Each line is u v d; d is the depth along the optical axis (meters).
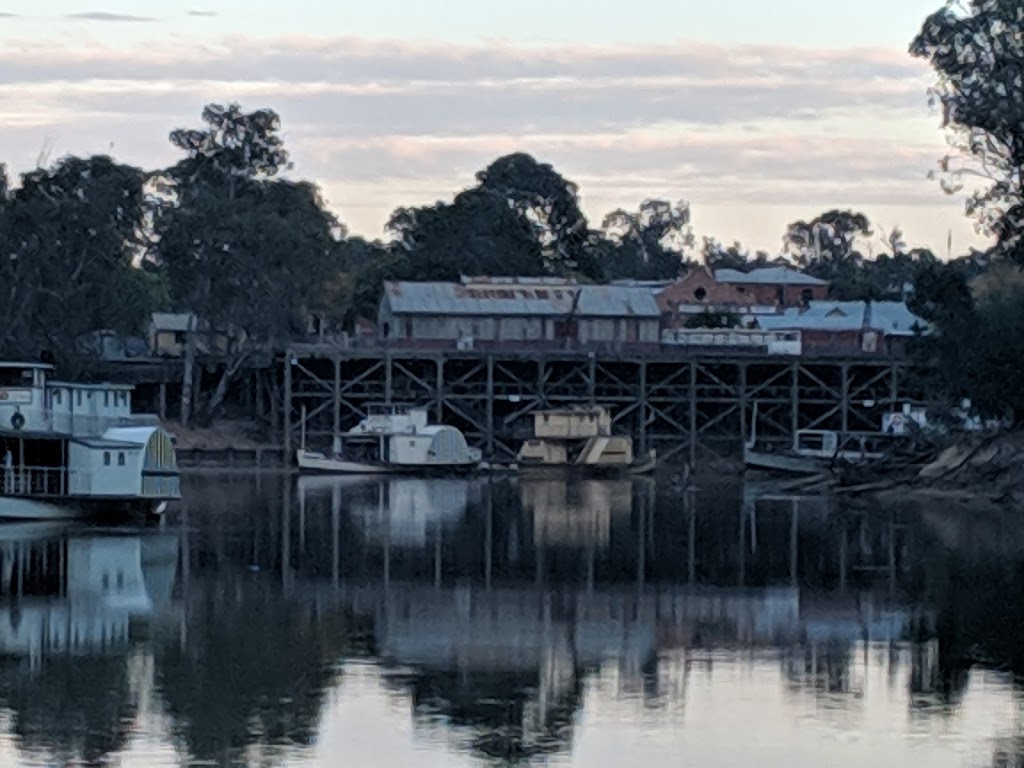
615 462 181.50
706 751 60.97
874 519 128.88
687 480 172.88
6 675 69.44
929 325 195.75
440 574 96.88
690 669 72.62
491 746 61.22
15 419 113.69
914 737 62.56
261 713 64.69
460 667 72.44
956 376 155.38
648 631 80.38
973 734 62.94
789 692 68.75
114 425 119.12
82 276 189.00
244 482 165.62
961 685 69.88
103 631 78.06
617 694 68.38
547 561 102.75
